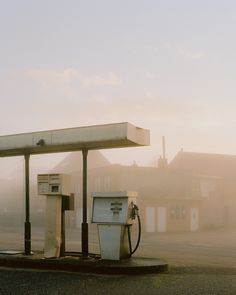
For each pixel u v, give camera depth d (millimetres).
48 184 12633
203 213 51688
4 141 13164
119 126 11578
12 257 12516
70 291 8742
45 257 12492
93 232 40938
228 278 10523
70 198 12836
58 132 12344
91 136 11883
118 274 10922
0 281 9820
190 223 49781
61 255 12742
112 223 12055
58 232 12625
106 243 12117
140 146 12711
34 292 8617
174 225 48375
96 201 12414
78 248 20219
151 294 8516
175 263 13711
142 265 11156
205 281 9992
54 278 10258
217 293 8625
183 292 8695
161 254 17781
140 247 22312
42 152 13891
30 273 11016
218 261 15180
